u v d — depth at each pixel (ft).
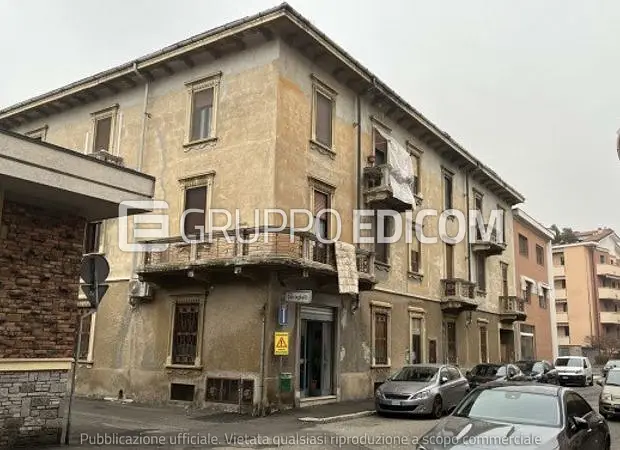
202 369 54.60
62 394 33.50
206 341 55.06
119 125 67.92
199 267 52.95
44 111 74.95
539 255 134.51
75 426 40.47
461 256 92.68
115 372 60.54
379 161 73.10
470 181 99.40
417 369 55.57
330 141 64.08
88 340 63.46
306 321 58.70
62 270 34.24
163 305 59.00
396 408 50.44
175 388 56.08
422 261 80.43
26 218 32.89
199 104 62.18
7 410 30.96
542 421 24.67
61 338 33.68
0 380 30.83
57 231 34.32
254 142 56.54
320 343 60.29
